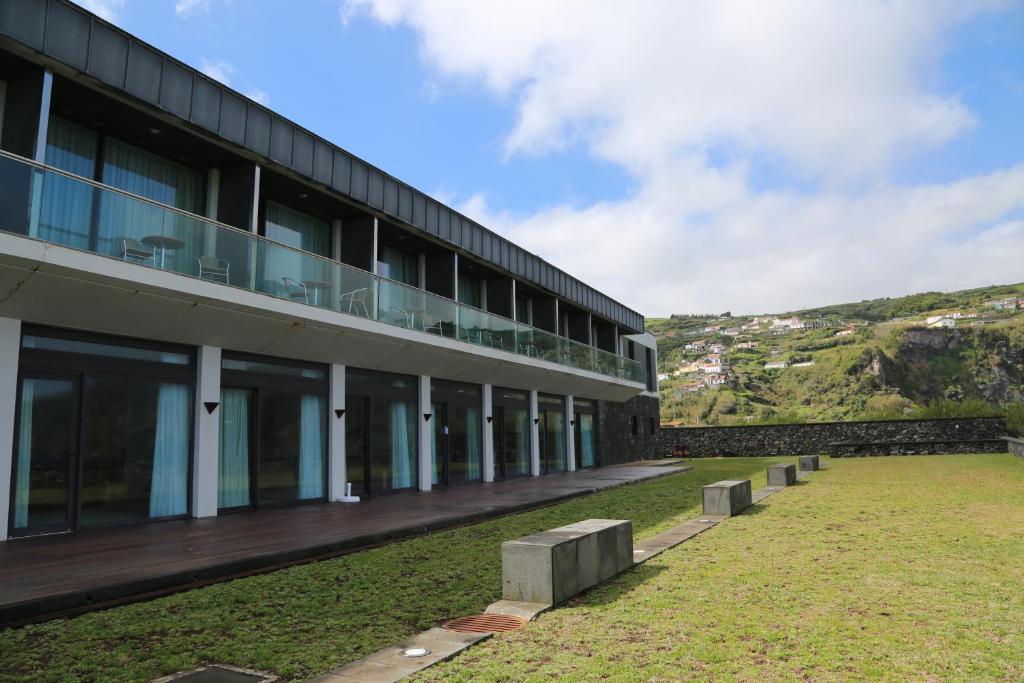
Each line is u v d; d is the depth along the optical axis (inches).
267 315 477.1
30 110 367.2
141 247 386.9
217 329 460.8
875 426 1366.9
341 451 582.9
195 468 458.6
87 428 401.7
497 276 883.4
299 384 552.1
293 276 494.9
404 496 618.8
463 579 277.4
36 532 370.3
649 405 1449.3
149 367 438.0
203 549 323.9
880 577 261.1
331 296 530.9
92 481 401.4
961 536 349.7
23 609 218.8
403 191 655.8
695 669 165.2
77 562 290.5
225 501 483.5
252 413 512.4
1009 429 1259.8
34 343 378.9
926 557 298.2
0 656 185.3
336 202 586.2
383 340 599.8
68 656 184.9
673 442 1524.4
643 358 1459.2
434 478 724.0
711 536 368.2
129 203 381.7
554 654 177.5
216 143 467.5
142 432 433.1
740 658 172.9
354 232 621.6
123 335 422.0
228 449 490.6
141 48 413.1
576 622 206.8
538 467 944.9
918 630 194.7
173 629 210.4
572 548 238.1
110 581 251.0
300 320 500.7
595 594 241.3
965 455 1144.8
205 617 223.1
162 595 254.1
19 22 349.7
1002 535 351.3
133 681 166.6
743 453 1467.8
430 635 195.5
